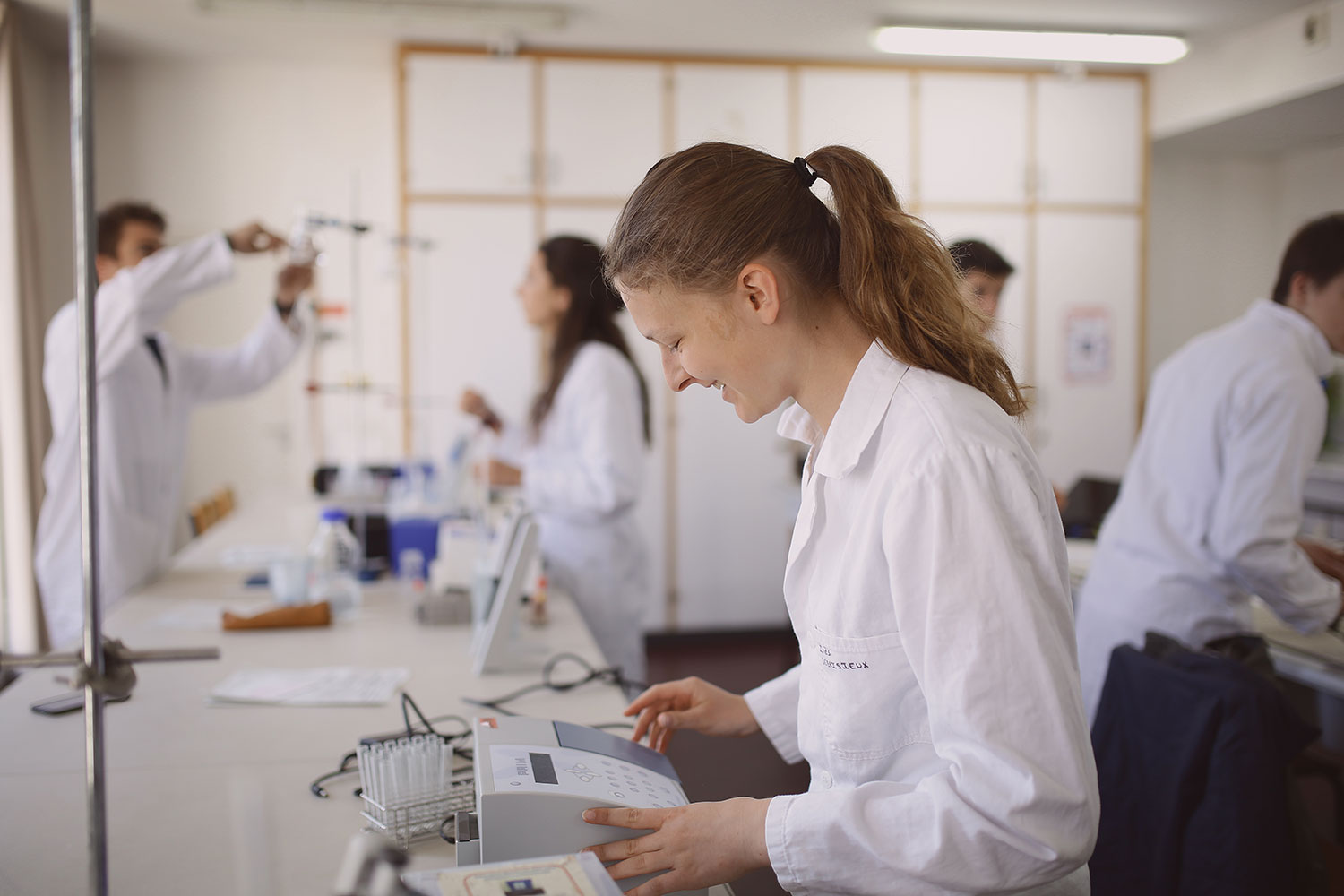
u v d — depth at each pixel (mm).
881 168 926
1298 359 1766
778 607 4914
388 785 1159
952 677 767
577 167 4621
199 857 1078
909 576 798
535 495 2439
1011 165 4676
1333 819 2414
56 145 4594
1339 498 2301
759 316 896
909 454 823
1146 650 1623
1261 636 1680
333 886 1018
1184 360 1979
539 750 1042
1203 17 2180
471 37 4434
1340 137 1891
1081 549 2941
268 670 1788
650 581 4828
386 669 1802
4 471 4059
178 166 4961
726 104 4609
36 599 4078
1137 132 4637
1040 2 2982
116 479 2514
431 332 4629
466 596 2180
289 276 3043
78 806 1216
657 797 1015
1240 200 2197
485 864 813
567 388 2514
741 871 872
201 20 4273
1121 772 1544
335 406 5133
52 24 4270
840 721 911
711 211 871
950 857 762
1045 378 4750
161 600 2373
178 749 1404
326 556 2373
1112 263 4715
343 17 4121
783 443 4859
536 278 2572
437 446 4668
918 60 4582
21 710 1577
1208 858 1381
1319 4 1854
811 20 3725
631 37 4336
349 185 5086
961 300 914
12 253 4055
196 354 3055
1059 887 976
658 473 4797
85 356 710
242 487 5121
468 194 4590
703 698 1268
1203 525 1891
